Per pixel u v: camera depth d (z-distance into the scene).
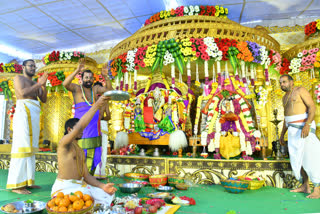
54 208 2.60
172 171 5.70
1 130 10.45
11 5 6.47
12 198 4.16
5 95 9.03
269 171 5.25
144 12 6.98
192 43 5.16
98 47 9.40
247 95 5.98
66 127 3.20
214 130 5.98
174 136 6.16
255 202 3.96
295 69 5.54
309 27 5.60
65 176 3.16
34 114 4.85
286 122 4.70
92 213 2.82
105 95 2.85
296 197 4.30
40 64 10.30
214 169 5.47
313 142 4.37
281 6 6.56
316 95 5.50
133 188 4.29
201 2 5.94
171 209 3.40
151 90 7.09
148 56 5.35
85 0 6.31
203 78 7.70
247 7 6.60
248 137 5.64
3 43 9.18
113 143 7.53
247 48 5.12
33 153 4.86
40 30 8.12
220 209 3.54
